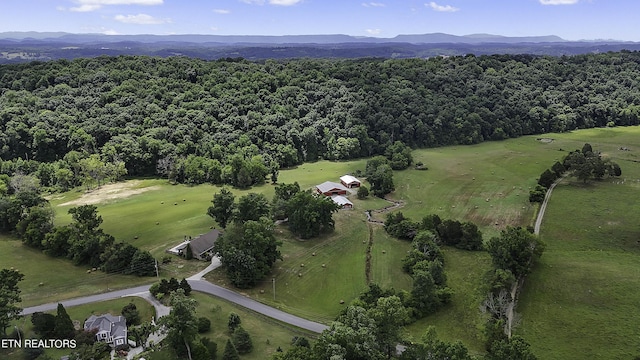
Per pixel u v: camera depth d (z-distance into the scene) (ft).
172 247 326.24
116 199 444.14
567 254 305.53
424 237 305.53
